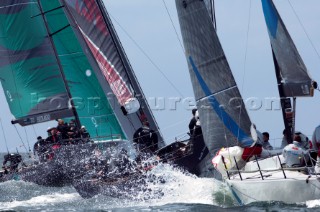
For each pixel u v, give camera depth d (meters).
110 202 78.31
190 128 84.12
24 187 86.62
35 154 90.81
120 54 97.94
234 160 74.06
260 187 68.44
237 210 67.94
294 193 67.00
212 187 75.94
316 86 72.56
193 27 77.94
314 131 69.56
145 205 75.31
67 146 85.06
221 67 76.94
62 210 75.44
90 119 98.62
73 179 83.62
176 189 77.75
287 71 73.81
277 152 75.56
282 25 73.44
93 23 98.25
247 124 75.88
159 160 82.69
